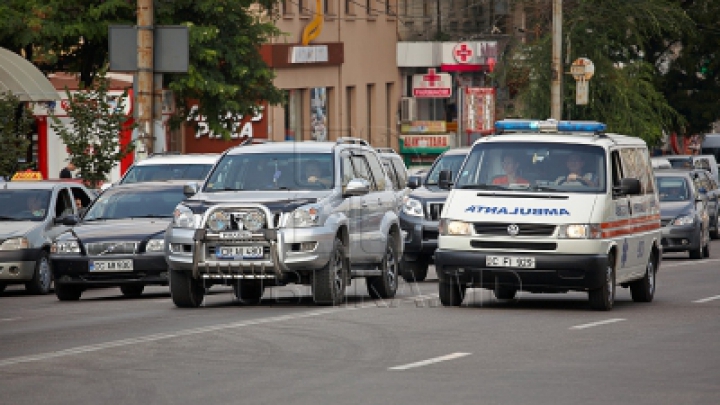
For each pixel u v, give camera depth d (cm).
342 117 15338
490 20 17500
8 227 6338
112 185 6350
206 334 3822
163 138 7894
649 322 4256
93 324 4244
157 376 3055
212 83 10575
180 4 10381
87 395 2817
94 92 8194
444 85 17100
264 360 3300
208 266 4656
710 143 17688
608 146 4838
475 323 4134
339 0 15225
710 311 4697
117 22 10225
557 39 12381
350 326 4022
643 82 14112
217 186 4950
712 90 16100
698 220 8469
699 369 3197
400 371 3117
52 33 9975
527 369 3162
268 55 13575
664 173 8781
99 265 5553
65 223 6184
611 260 4694
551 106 13438
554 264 4531
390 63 16800
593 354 3441
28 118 8181
